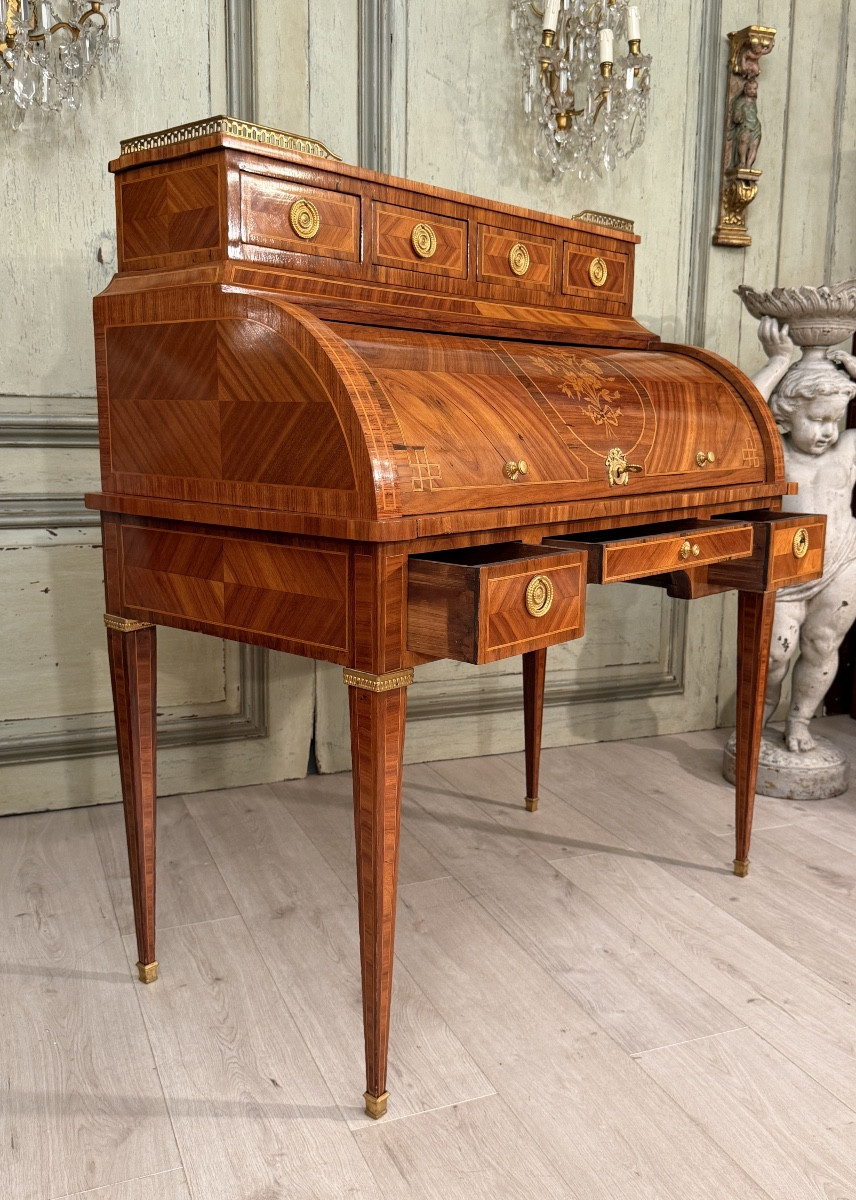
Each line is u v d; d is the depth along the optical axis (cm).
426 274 182
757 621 216
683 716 335
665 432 194
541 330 201
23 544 246
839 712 360
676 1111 146
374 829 138
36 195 238
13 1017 168
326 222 164
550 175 294
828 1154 137
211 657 269
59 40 226
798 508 274
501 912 206
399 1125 142
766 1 311
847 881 224
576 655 317
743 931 200
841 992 178
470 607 130
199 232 156
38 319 242
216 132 149
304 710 281
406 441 140
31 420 242
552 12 258
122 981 179
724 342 325
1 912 204
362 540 132
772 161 321
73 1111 145
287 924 200
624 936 197
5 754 250
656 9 297
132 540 170
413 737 298
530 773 261
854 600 271
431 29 270
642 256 309
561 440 170
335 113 263
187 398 157
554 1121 143
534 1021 168
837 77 326
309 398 139
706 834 250
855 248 340
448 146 278
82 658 256
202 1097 148
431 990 177
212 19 248
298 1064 156
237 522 148
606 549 163
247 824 250
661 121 304
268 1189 130
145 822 175
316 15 257
